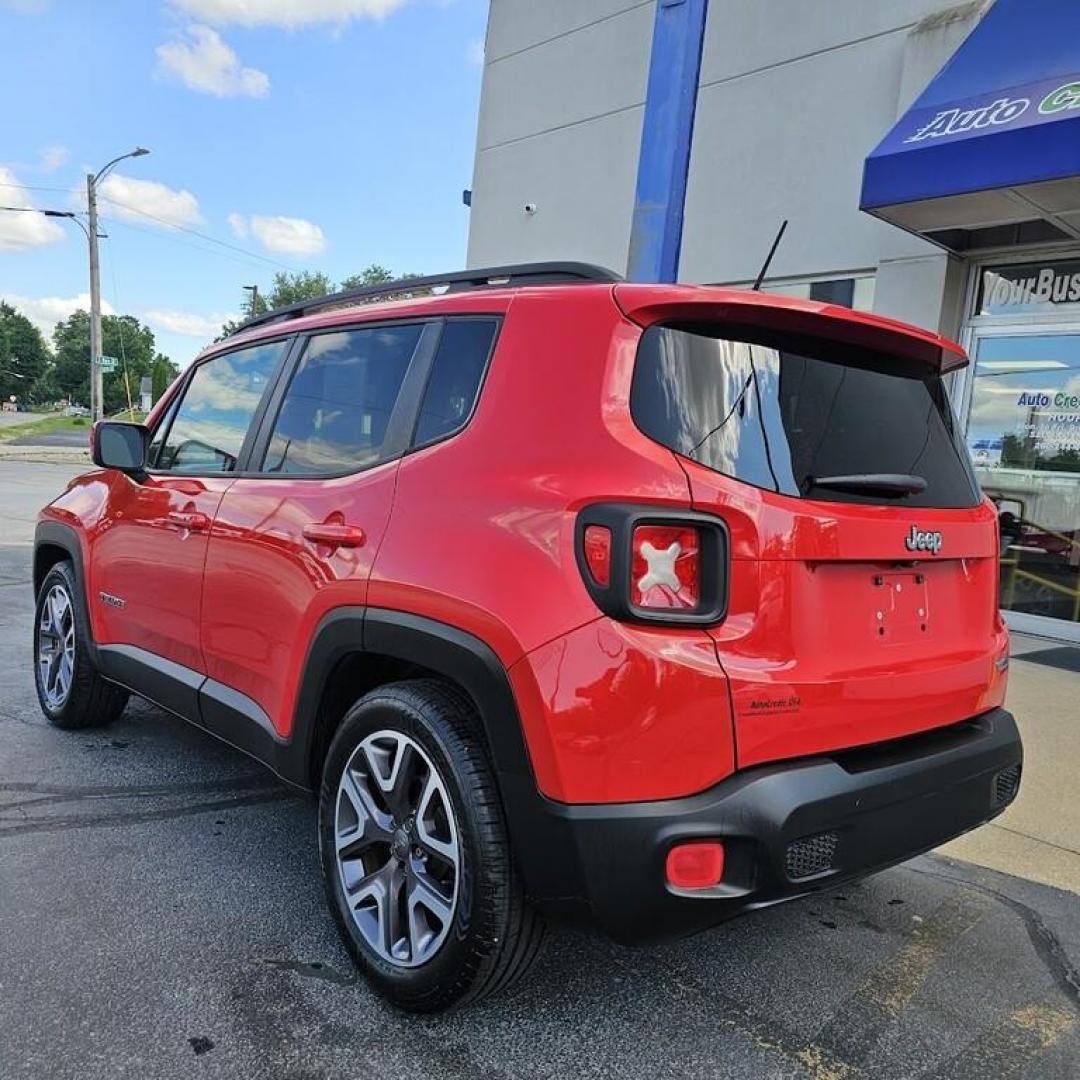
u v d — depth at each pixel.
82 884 3.05
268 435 3.31
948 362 2.80
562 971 2.68
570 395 2.23
